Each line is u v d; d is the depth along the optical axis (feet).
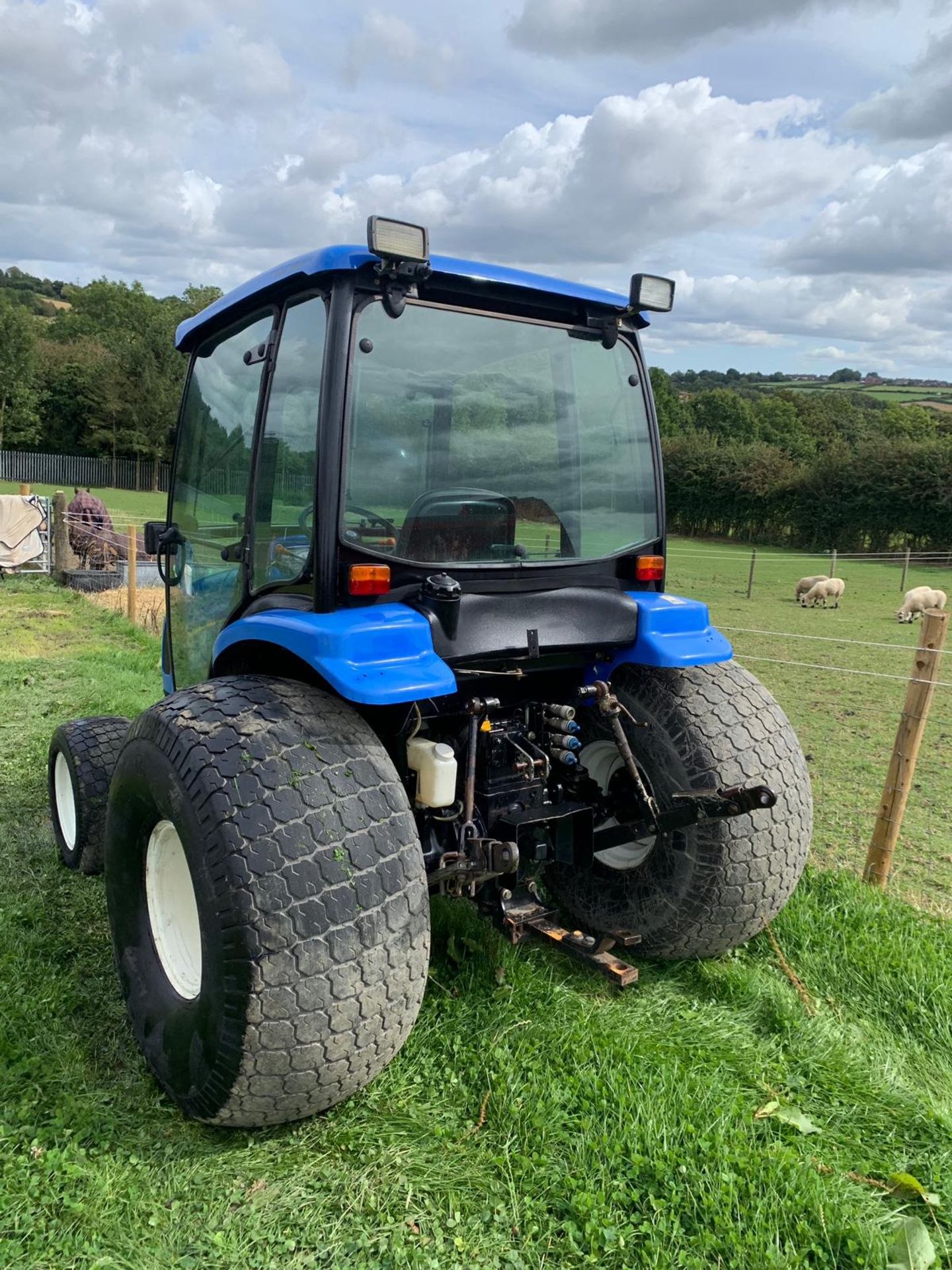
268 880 7.10
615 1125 7.88
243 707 8.15
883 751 21.77
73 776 12.76
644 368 10.74
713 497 114.52
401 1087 8.45
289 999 7.04
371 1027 7.38
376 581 8.23
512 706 9.91
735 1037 9.47
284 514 9.11
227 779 7.47
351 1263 6.58
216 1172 7.45
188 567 12.25
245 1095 7.26
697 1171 7.37
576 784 10.18
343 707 8.45
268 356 9.37
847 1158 7.84
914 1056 9.43
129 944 9.03
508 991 9.87
